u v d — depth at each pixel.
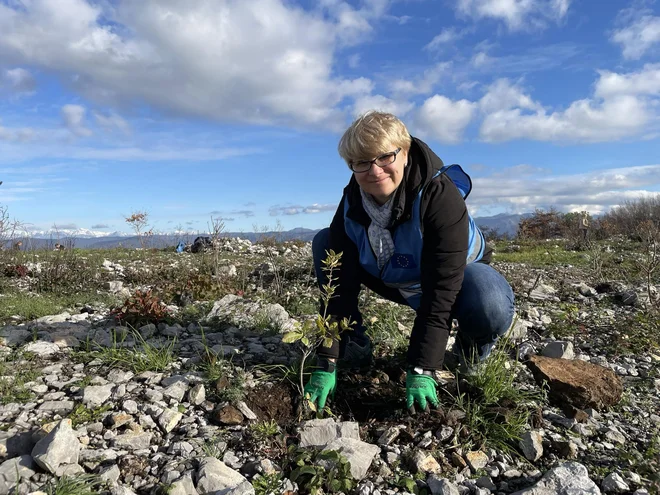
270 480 2.10
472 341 2.96
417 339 2.59
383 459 2.31
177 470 2.13
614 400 2.90
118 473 2.09
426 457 2.29
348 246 2.79
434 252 2.48
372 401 2.80
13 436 2.26
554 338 4.38
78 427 2.41
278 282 6.39
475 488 2.13
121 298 6.02
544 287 6.64
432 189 2.41
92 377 3.00
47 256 9.70
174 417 2.52
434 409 2.61
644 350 4.09
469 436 2.47
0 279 7.17
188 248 14.73
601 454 2.43
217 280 6.73
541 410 2.80
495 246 17.23
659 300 5.45
